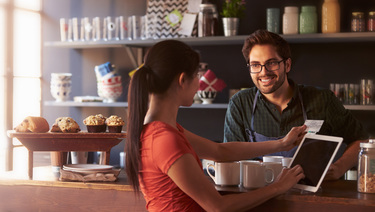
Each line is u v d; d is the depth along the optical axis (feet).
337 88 11.23
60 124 6.95
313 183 5.82
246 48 7.68
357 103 11.18
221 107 11.93
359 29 11.01
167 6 12.71
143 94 5.05
